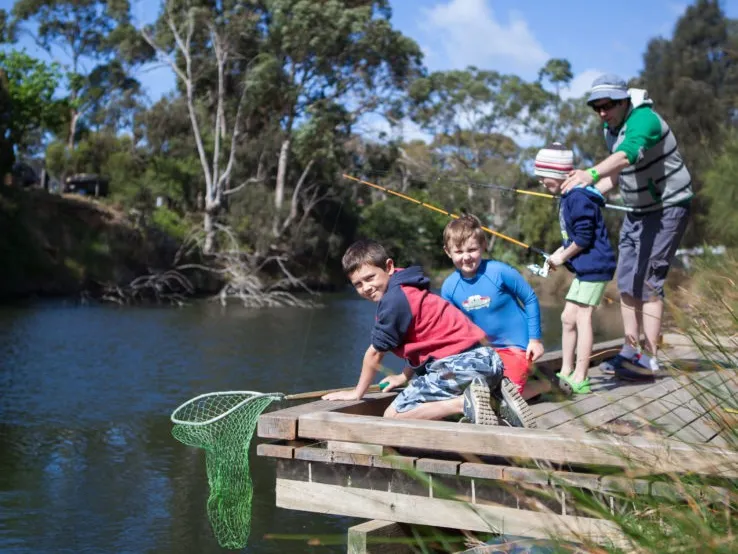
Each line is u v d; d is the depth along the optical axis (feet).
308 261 130.93
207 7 133.80
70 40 161.27
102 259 104.68
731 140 43.68
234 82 141.79
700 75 85.92
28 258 97.91
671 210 16.15
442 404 12.26
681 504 8.20
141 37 148.97
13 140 122.11
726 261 11.75
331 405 12.90
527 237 117.19
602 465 9.73
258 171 138.21
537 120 157.79
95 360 55.06
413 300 12.60
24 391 44.21
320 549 23.61
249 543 24.09
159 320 80.84
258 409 12.94
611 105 15.84
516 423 12.17
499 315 14.07
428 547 11.55
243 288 105.29
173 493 28.40
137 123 146.61
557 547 8.02
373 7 135.85
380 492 11.26
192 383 47.67
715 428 9.24
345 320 84.89
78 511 26.14
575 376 15.16
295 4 127.65
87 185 130.72
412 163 147.43
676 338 18.25
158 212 126.93
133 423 37.78
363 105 135.13
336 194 132.26
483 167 145.18
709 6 87.97
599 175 15.31
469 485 10.67
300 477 11.82
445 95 160.86
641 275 16.43
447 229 14.16
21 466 30.76
